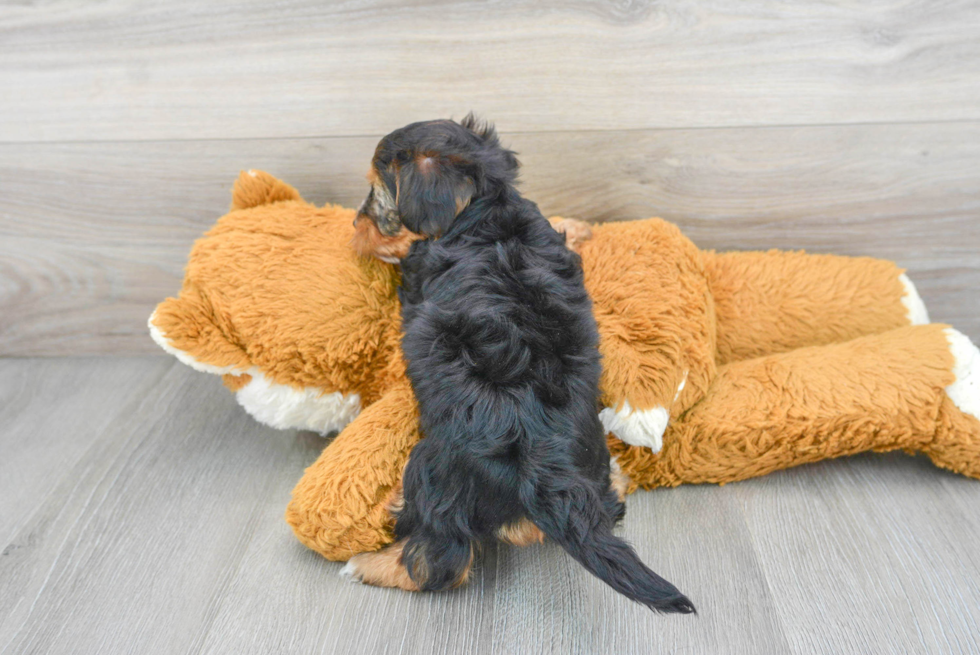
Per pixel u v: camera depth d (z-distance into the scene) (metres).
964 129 1.66
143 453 1.66
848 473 1.56
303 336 1.39
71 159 1.72
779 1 1.54
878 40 1.58
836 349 1.56
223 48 1.61
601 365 1.30
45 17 1.57
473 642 1.21
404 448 1.34
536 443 1.15
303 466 1.62
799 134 1.69
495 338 1.21
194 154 1.72
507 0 1.55
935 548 1.37
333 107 1.67
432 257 1.33
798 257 1.74
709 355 1.49
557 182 1.77
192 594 1.31
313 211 1.53
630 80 1.64
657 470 1.50
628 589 1.04
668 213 1.81
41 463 1.62
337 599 1.30
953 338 1.50
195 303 1.38
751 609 1.26
